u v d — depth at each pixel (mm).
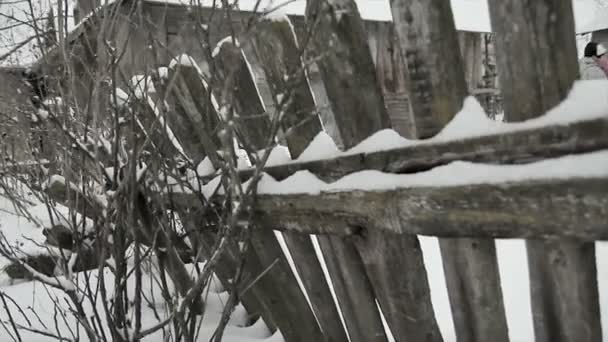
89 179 1891
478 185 1038
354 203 1331
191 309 1625
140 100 1753
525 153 998
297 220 1536
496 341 1372
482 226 1052
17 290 3066
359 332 1774
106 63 1600
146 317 2355
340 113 1443
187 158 1944
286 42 1515
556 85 1002
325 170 1476
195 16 1485
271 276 1909
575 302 1129
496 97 9938
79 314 1644
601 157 868
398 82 7824
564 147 937
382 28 7992
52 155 2141
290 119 1598
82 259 1680
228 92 1424
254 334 2186
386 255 1452
